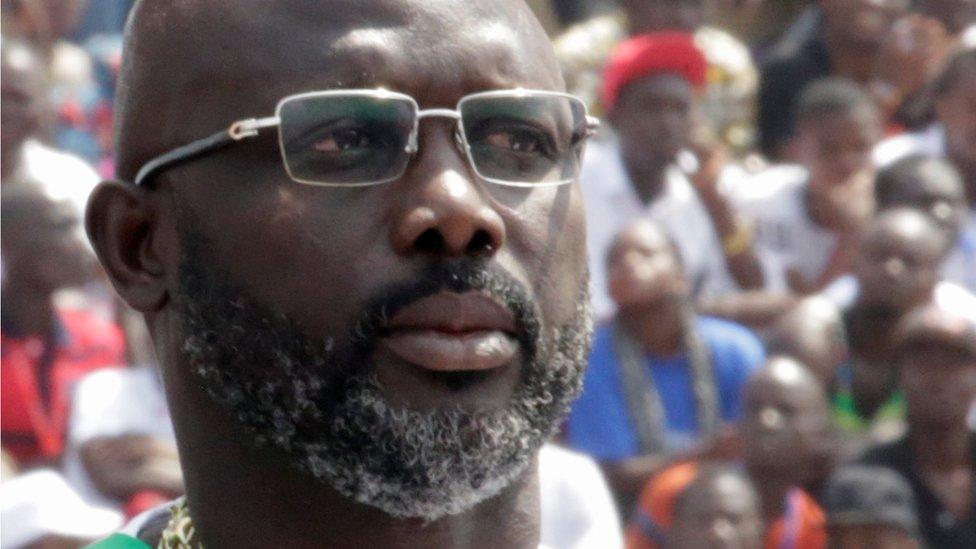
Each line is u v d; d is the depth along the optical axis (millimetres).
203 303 3322
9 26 12438
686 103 10734
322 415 3174
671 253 9602
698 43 11992
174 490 7910
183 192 3369
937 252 9953
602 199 10656
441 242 3146
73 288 8914
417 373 3146
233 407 3287
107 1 13711
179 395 3475
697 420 9391
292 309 3193
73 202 9008
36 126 9805
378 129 3197
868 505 8555
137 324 8852
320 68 3238
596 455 9258
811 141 11414
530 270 3254
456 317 3143
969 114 11492
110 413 8039
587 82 12391
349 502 3291
